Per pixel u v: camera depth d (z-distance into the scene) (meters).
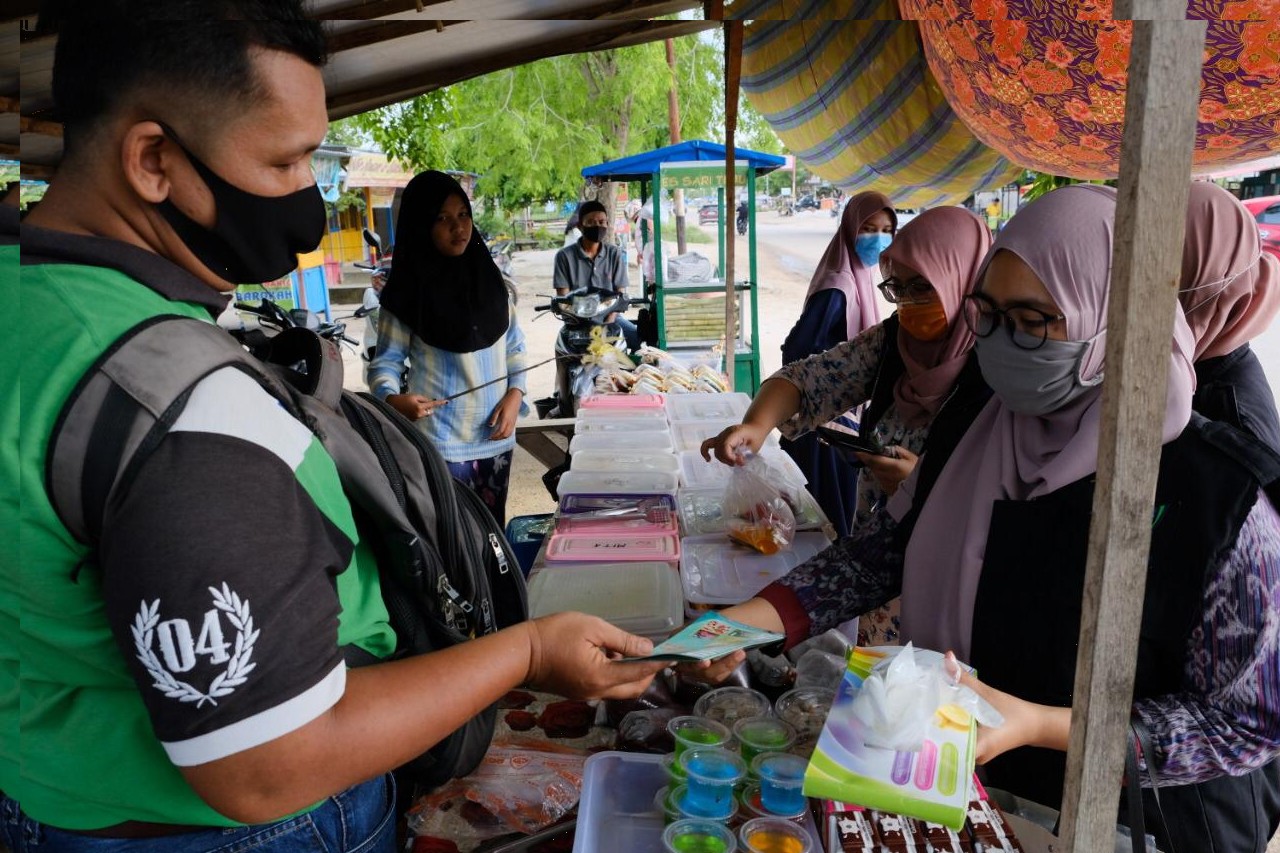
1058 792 1.36
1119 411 0.84
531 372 9.18
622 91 10.81
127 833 0.98
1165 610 1.21
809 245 24.14
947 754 1.05
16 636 0.87
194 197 0.86
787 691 1.54
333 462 1.05
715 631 1.30
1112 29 1.46
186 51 0.80
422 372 3.47
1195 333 1.87
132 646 0.77
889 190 4.12
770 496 2.27
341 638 1.06
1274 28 1.29
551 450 4.48
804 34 3.50
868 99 3.49
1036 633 1.33
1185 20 0.76
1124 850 1.21
